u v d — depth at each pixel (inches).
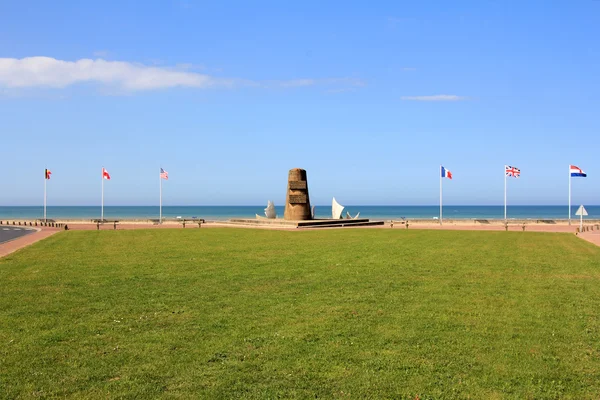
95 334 384.2
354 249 975.6
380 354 337.7
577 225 2303.2
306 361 323.9
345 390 281.0
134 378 295.9
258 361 323.9
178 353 339.3
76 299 508.4
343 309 462.3
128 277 639.1
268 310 459.2
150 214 5767.7
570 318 432.5
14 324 413.4
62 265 755.4
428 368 313.4
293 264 756.6
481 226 2213.3
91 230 1620.3
